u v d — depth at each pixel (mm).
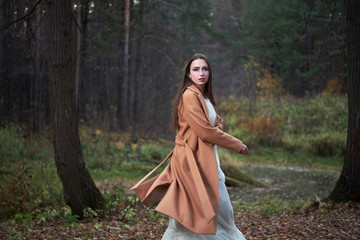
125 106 19922
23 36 7895
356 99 6270
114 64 20047
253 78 23969
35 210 5895
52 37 5141
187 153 2908
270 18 26219
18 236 4508
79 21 12586
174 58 22406
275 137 18188
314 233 4602
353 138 6340
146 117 19828
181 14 23047
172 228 2928
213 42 26906
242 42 29969
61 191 6609
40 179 7078
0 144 11133
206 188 2814
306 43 22438
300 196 9789
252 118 19844
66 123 5340
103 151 12969
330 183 11719
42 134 14766
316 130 19312
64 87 5262
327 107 21219
